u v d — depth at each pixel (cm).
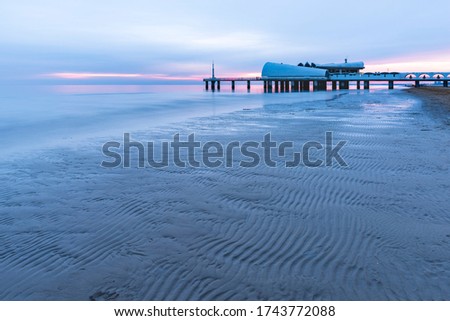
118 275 543
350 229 688
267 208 806
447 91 7981
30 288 515
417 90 9831
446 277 521
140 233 688
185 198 884
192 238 662
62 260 592
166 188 969
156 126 2459
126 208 823
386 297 478
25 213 809
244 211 790
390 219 733
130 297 491
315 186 960
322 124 2378
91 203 864
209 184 997
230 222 731
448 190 911
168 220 748
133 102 6094
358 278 521
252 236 665
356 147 1512
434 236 654
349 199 855
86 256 603
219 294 493
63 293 502
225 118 2983
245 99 7112
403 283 507
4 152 1542
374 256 583
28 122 2873
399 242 632
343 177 1044
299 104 4938
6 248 641
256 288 503
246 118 2941
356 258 577
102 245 643
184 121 2797
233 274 538
